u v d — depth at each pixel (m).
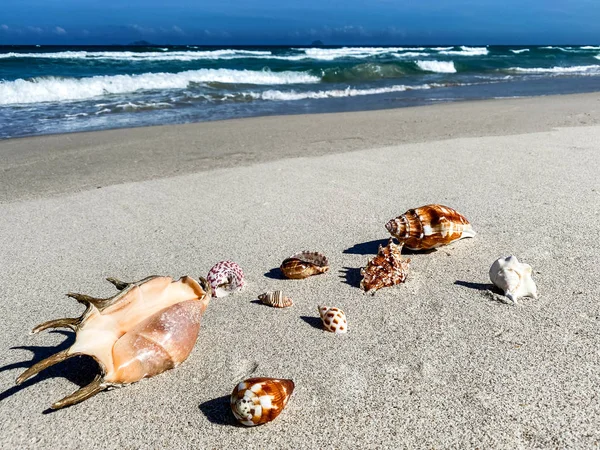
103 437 0.28
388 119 1.36
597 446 0.26
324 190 0.70
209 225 0.59
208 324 0.39
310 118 1.42
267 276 0.47
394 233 0.48
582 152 0.87
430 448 0.27
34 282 0.47
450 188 0.69
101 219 0.63
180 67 2.88
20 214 0.65
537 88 2.33
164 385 0.32
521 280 0.41
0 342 0.38
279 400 0.29
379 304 0.41
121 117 1.51
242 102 1.88
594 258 0.47
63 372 0.34
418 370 0.33
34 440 0.28
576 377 0.31
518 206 0.61
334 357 0.34
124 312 0.33
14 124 1.37
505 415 0.28
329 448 0.27
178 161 0.92
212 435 0.28
